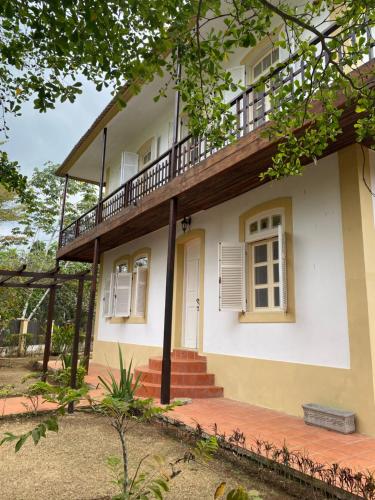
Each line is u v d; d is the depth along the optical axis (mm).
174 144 7121
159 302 9406
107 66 3158
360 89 3311
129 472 3600
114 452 4164
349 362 4906
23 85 4008
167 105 10234
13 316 15000
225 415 5430
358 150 5219
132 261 11008
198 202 7426
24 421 5363
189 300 8750
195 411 5645
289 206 6070
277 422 5078
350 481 2938
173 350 8125
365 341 4758
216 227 7684
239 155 5410
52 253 21828
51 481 3396
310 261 5625
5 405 6059
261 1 2703
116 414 2908
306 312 5566
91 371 9984
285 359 5770
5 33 3508
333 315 5195
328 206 5488
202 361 7355
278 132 3924
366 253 4949
